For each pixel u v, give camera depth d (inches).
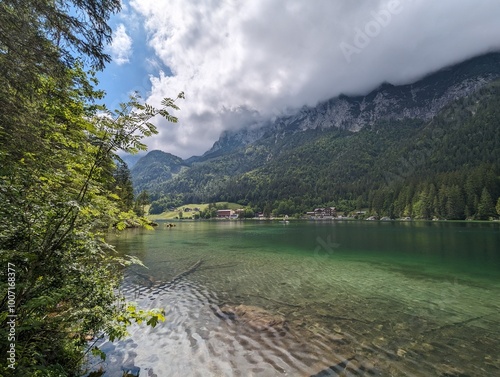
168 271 699.4
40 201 175.3
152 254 978.1
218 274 681.0
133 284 561.0
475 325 376.2
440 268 800.3
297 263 858.8
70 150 197.5
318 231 2314.2
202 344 307.6
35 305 152.3
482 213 2731.3
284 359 278.8
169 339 317.7
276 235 1984.5
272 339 323.9
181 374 247.3
